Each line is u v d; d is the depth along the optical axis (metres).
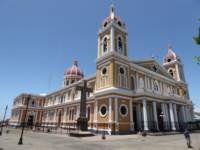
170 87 36.50
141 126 24.98
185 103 31.36
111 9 30.42
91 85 33.56
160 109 29.86
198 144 13.81
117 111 22.89
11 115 62.28
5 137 20.42
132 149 11.59
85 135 20.23
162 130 25.64
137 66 29.42
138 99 25.09
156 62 34.75
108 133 22.09
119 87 24.81
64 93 45.53
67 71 57.75
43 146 13.14
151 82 31.50
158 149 11.56
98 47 30.05
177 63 41.25
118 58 26.31
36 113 56.53
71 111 38.31
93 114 28.14
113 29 27.69
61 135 23.47
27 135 23.89
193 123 31.92
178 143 14.52
